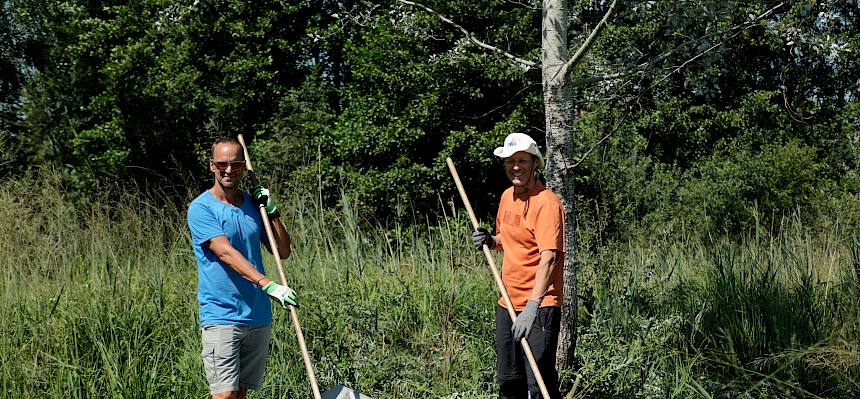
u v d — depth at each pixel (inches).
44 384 202.1
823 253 297.7
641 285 259.8
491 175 557.9
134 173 676.7
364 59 571.2
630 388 195.8
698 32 214.5
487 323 233.5
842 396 199.3
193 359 215.0
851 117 636.1
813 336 224.2
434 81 531.5
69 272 265.0
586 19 261.6
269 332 170.1
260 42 677.9
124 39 720.3
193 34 658.8
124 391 195.3
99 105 700.0
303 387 208.1
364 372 215.5
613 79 222.5
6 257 266.5
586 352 208.7
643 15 197.2
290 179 415.2
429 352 241.3
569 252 198.7
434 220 546.6
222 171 162.9
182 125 682.2
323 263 293.3
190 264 291.9
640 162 560.7
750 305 239.3
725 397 200.8
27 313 226.2
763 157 584.4
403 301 263.9
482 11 491.8
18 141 708.0
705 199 532.7
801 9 195.0
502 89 538.9
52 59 742.5
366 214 516.1
